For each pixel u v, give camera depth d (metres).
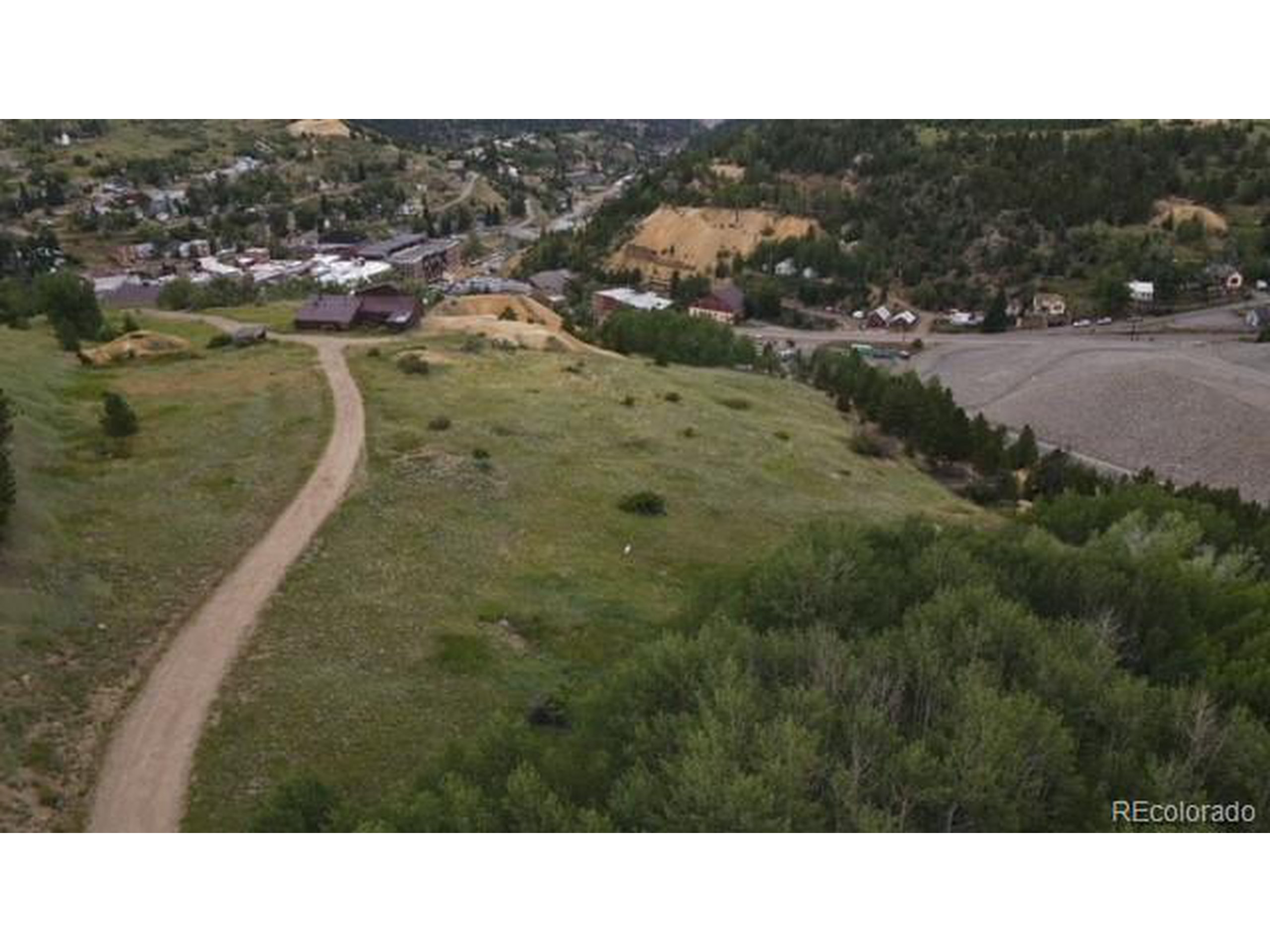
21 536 45.25
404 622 45.25
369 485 59.59
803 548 37.22
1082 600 36.69
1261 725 26.39
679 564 57.44
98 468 58.56
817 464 81.06
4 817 29.72
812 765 23.62
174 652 40.31
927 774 23.55
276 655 40.88
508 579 51.72
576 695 37.97
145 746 34.41
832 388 120.62
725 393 102.25
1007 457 96.75
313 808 27.31
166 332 109.25
